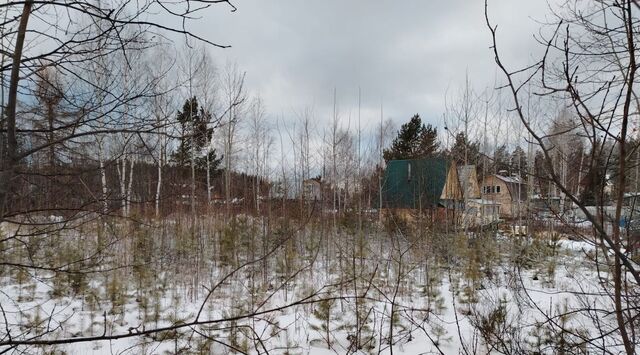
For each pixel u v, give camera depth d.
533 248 10.09
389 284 6.75
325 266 8.61
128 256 7.73
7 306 6.07
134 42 1.96
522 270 9.02
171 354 4.05
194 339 4.64
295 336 5.16
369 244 8.30
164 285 6.95
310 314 5.93
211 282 7.34
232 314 4.88
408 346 4.86
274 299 6.84
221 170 18.98
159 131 2.00
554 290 7.25
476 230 12.62
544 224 10.98
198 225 9.48
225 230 9.31
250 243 9.02
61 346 4.55
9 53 1.67
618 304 1.58
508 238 12.36
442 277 7.93
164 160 2.46
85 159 2.30
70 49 1.89
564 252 9.77
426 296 6.59
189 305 6.58
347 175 19.16
